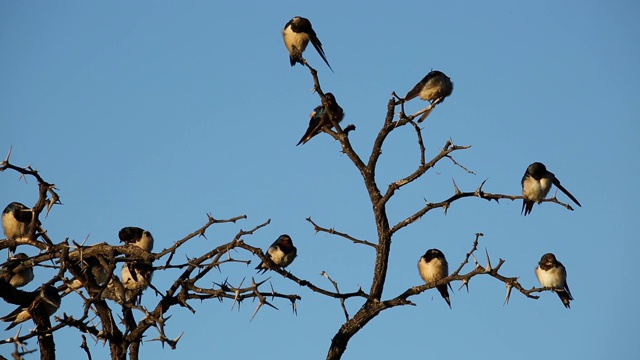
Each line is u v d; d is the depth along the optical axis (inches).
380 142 625.6
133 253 609.3
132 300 659.4
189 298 589.3
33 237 623.5
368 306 598.2
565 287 728.3
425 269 732.0
